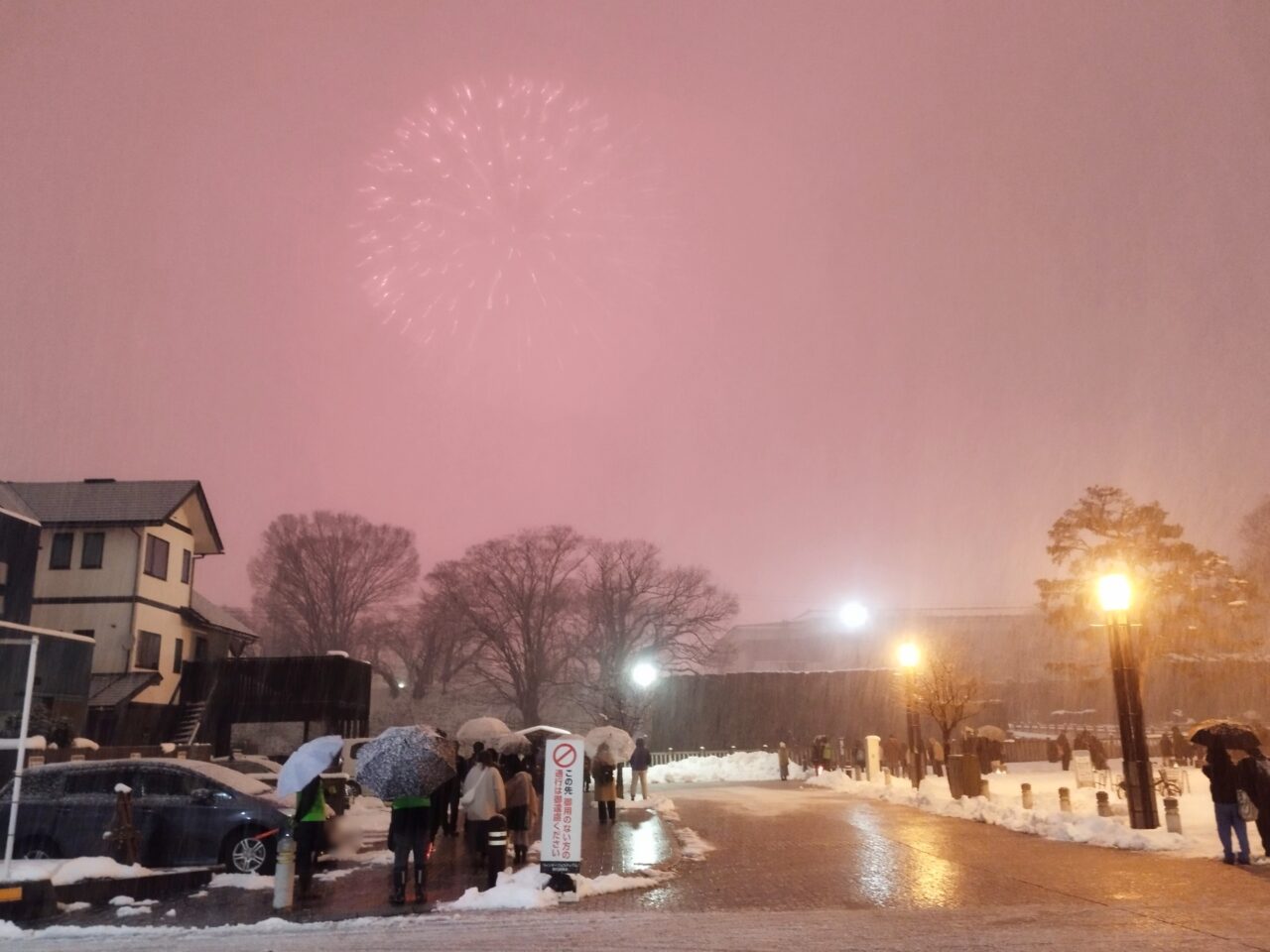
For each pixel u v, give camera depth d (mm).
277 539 68875
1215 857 13453
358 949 8805
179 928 9867
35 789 13336
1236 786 12898
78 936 9555
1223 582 35062
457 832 18891
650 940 9047
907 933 9078
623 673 60188
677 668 62250
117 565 36250
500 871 13203
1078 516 36281
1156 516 35719
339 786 20188
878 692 50094
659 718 51438
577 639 65000
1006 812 18781
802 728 50250
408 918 10328
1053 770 36562
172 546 39125
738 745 50469
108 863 11742
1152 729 45844
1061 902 10516
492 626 62938
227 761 25844
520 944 8953
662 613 62781
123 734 33812
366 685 38188
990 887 11703
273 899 11289
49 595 35812
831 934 9125
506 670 65625
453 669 73125
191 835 13211
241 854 13227
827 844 16438
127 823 12562
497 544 63719
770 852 15586
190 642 40906
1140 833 15148
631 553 63844
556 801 11734
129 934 9609
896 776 34125
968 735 34031
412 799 11469
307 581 68688
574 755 11836
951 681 33625
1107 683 40875
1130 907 10117
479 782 12773
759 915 10211
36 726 24094
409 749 11211
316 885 12695
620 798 26578
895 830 18391
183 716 36094
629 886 12414
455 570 65188
